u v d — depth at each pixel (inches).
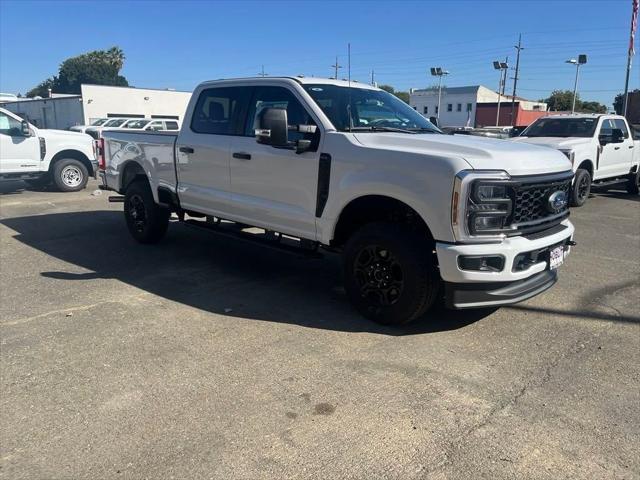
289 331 172.2
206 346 160.6
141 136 268.4
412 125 212.1
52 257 260.5
